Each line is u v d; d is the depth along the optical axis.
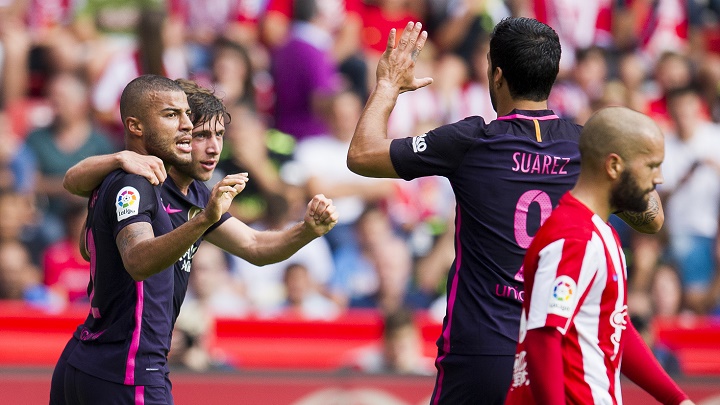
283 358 28.91
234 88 34.50
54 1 37.91
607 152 12.95
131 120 15.52
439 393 14.98
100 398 15.34
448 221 34.03
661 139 12.95
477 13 38.97
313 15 37.06
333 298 31.83
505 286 14.49
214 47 35.06
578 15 40.41
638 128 12.89
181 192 16.33
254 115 34.31
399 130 35.78
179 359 26.64
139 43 35.34
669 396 13.81
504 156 14.59
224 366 27.06
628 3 41.38
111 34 37.47
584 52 38.69
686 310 34.44
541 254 12.93
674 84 39.53
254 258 17.02
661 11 42.22
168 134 15.48
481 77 38.03
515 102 14.91
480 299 14.59
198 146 16.14
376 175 14.92
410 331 28.03
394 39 15.45
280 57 36.19
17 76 35.31
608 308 13.03
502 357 14.40
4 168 32.16
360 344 29.44
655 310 33.50
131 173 14.98
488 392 14.48
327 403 25.61
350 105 34.94
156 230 15.33
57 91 33.19
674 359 29.06
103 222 15.02
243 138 33.22
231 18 38.16
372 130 14.96
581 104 38.28
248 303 31.06
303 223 16.69
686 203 36.53
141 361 15.40
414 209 34.34
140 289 15.35
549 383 12.61
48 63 35.56
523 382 13.28
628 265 33.88
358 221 32.97
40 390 24.92
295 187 33.81
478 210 14.63
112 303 15.39
